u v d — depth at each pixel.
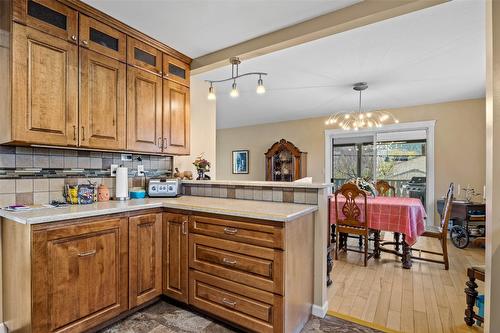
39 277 1.52
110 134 2.14
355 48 2.66
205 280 1.97
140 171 2.76
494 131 1.43
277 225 1.65
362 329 1.89
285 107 5.16
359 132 5.53
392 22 2.16
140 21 2.16
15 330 1.66
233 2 1.91
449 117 4.64
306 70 3.23
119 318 1.99
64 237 1.63
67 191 2.10
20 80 1.64
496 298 1.43
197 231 2.01
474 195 4.39
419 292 2.46
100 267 1.81
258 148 6.89
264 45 2.38
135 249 2.02
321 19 2.08
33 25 1.70
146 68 2.43
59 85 1.83
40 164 2.02
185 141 2.84
